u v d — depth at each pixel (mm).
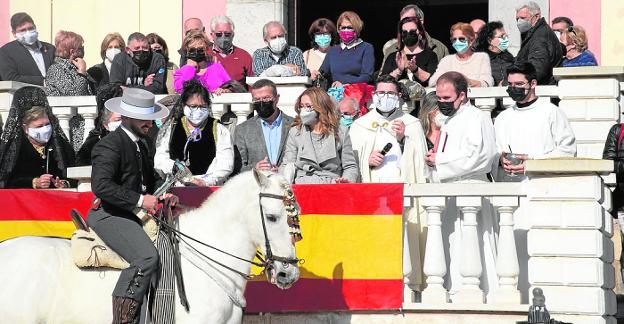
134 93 13281
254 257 13695
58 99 19188
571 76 18031
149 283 12953
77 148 19125
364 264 14844
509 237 14617
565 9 21547
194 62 18875
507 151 16297
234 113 18359
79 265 12906
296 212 13062
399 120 16391
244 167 16484
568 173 14242
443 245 15055
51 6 23797
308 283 14945
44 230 15734
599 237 14125
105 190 12891
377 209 14859
